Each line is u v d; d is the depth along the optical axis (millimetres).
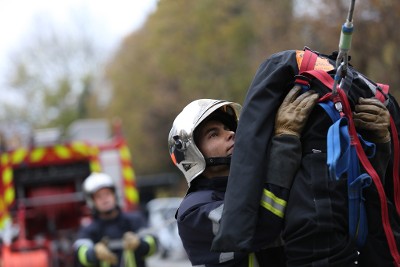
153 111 46844
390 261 3525
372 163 3547
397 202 3689
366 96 3658
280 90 3629
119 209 8734
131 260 8453
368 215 3502
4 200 13578
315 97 3523
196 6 24078
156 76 43500
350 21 3389
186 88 29922
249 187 3447
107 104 56656
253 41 24328
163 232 24672
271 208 3469
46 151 13883
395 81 14609
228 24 24453
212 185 4008
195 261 3930
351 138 3449
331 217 3359
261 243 3541
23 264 12414
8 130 14703
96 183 8609
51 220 13891
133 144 48844
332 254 3377
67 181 14086
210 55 26703
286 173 3471
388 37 13844
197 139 4090
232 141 4074
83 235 8625
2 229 13367
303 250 3410
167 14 24656
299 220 3395
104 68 55375
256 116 3545
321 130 3500
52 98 69188
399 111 3865
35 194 13852
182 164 4105
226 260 3805
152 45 29938
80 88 69562
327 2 14836
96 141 14977
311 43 16797
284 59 3680
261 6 19484
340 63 3535
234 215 3430
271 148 3533
